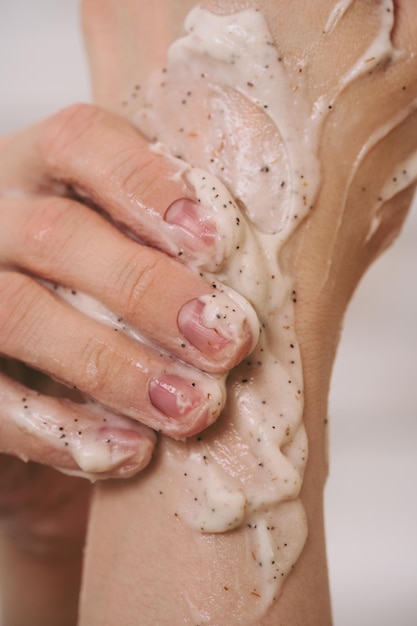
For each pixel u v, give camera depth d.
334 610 0.45
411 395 0.52
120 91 0.27
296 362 0.25
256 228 0.25
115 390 0.24
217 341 0.23
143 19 0.26
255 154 0.25
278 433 0.24
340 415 0.52
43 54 0.54
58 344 0.24
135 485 0.25
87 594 0.26
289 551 0.25
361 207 0.26
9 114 0.54
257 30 0.25
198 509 0.25
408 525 0.49
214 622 0.25
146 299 0.24
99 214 0.25
